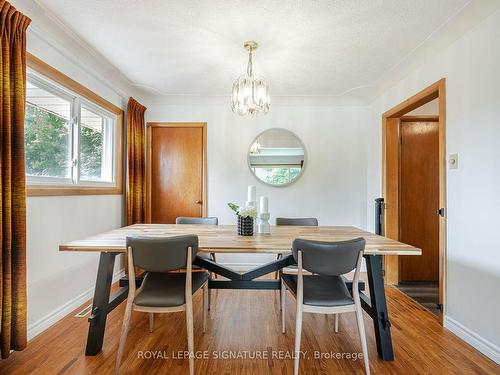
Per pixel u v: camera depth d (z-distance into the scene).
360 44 2.37
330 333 2.22
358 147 4.01
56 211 2.37
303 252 1.68
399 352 1.97
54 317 2.32
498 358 1.83
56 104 2.50
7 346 1.70
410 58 2.59
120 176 3.47
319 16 1.99
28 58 2.05
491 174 1.90
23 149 1.81
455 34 2.17
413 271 3.55
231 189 4.02
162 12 1.96
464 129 2.15
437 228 3.54
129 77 3.11
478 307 2.00
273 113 4.02
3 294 1.69
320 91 3.49
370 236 2.20
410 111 3.19
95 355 1.89
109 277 2.00
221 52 2.54
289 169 4.00
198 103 3.95
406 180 3.53
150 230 2.44
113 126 3.42
